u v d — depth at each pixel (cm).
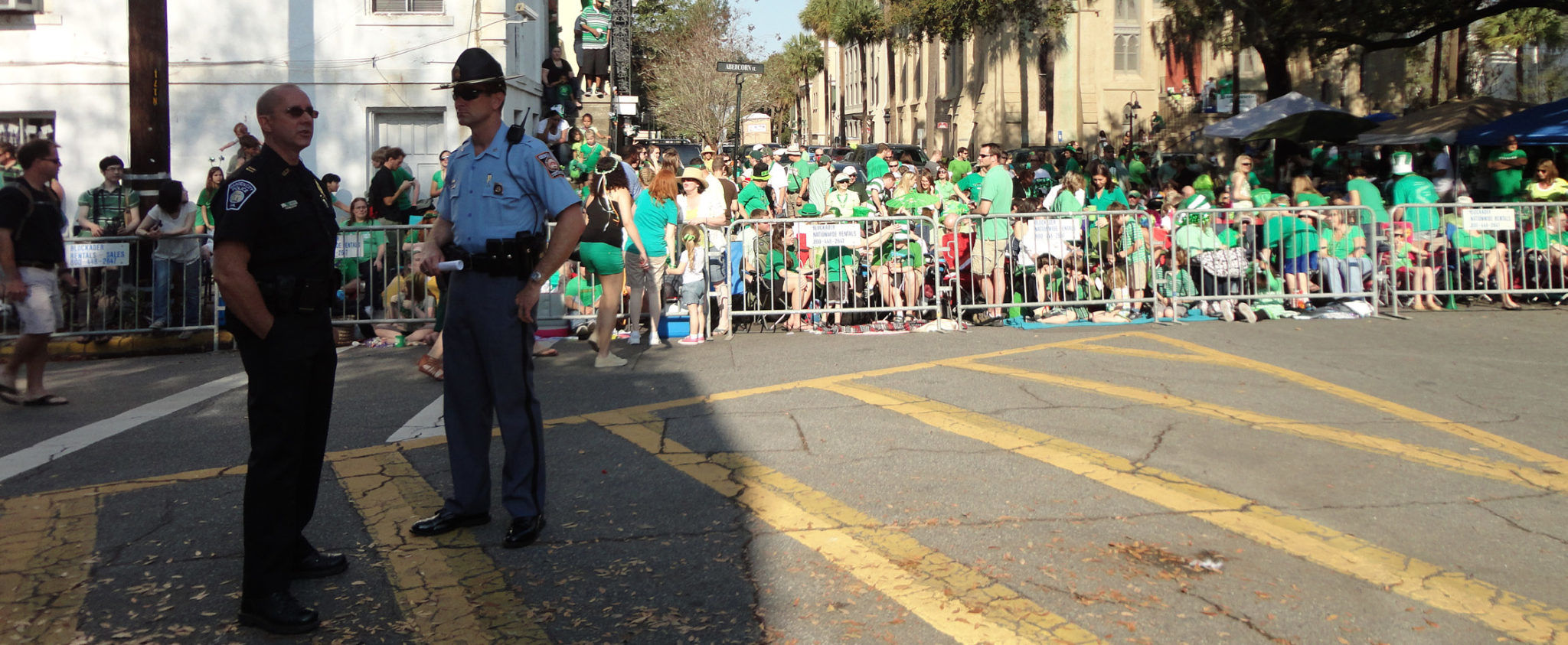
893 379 776
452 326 451
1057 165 2691
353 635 358
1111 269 1065
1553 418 655
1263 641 350
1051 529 450
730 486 513
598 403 709
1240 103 4316
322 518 477
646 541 440
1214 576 402
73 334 970
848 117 8056
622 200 842
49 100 1479
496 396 440
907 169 1344
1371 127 1912
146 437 637
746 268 1039
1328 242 1101
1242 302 1085
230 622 368
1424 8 1850
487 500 464
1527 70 3884
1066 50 4606
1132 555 421
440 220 466
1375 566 414
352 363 905
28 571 414
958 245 1052
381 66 1522
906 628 357
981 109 4900
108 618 371
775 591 388
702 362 866
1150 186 2319
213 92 1495
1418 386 748
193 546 441
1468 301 1175
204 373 874
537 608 377
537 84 1881
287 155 378
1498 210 1136
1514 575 409
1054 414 659
